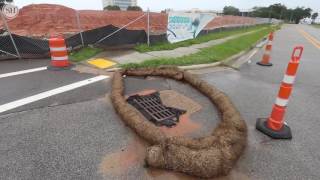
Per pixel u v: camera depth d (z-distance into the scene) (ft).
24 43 23.41
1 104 13.28
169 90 16.44
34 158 9.03
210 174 8.30
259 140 10.90
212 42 42.98
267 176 8.66
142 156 9.34
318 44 55.26
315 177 8.75
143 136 10.29
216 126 11.80
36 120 11.69
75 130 10.96
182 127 11.56
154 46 32.65
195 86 17.03
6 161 8.82
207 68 24.17
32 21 35.29
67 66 21.15
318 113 14.26
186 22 41.60
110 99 14.47
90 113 12.63
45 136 10.41
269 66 26.96
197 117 12.67
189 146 9.12
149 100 14.34
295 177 8.70
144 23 42.06
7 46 22.72
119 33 29.86
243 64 27.45
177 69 19.93
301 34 90.99
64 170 8.48
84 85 16.76
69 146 9.78
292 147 10.51
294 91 18.31
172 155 8.57
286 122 12.89
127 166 8.77
